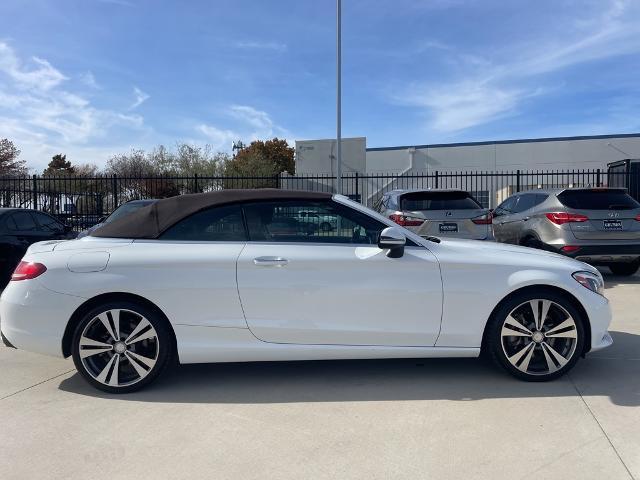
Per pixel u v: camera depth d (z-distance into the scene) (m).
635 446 3.11
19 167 32.88
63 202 17.56
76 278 3.93
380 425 3.44
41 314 3.94
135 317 4.01
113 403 3.85
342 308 4.02
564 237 8.30
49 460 3.03
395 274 4.03
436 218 8.54
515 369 4.12
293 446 3.17
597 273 4.26
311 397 3.93
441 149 28.84
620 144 27.44
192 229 4.13
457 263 4.06
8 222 8.45
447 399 3.85
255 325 3.98
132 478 2.83
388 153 29.42
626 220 8.31
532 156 28.11
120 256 3.98
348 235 4.17
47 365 4.76
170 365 4.49
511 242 9.86
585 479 2.78
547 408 3.67
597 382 4.15
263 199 4.20
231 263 3.97
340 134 15.66
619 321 6.14
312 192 4.30
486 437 3.25
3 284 8.36
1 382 4.32
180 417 3.60
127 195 22.69
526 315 4.16
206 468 2.93
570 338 4.11
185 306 3.95
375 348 4.05
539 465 2.92
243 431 3.38
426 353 4.09
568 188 8.67
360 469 2.90
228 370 4.54
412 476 2.82
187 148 33.56
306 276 3.99
